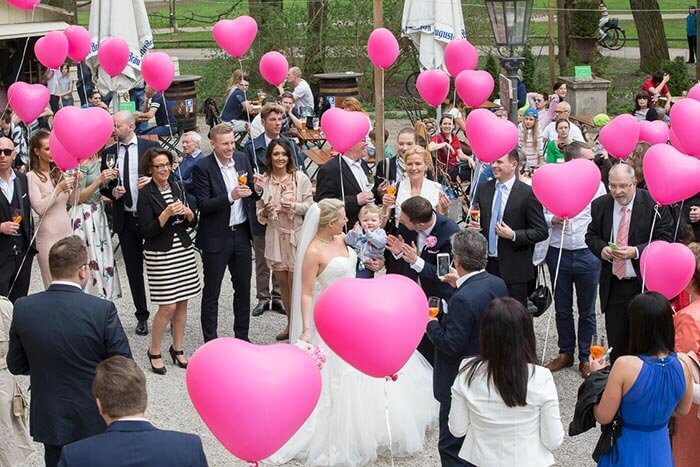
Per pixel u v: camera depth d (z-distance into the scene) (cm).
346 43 2195
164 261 746
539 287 753
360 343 446
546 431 452
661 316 461
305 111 1502
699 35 2152
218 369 385
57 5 1817
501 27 1075
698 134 673
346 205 797
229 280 1034
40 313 497
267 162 803
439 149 1114
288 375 387
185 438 376
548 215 750
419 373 655
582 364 759
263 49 2177
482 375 453
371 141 1218
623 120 741
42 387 499
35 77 1642
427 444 650
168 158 745
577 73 1836
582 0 2167
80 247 509
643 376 458
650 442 468
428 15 1208
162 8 4025
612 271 682
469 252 519
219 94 2173
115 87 1177
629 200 677
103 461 365
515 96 1102
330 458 620
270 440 386
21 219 781
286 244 796
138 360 798
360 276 692
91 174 916
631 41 3078
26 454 595
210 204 764
